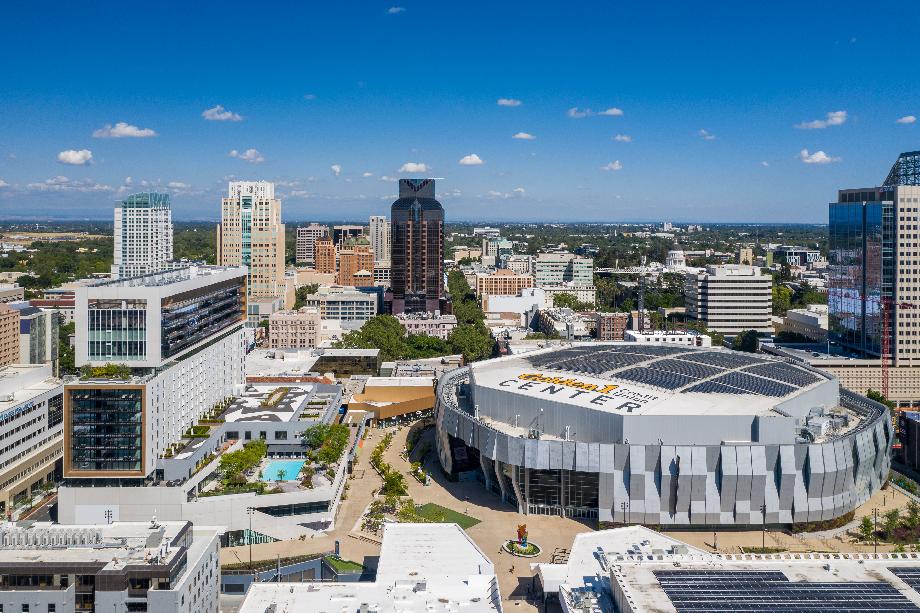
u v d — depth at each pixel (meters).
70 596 137.00
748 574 138.12
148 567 135.75
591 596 137.62
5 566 137.38
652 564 142.62
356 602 135.75
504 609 163.62
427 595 138.38
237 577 182.25
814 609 124.88
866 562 142.38
